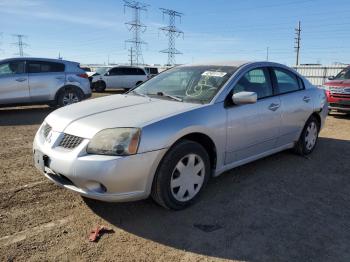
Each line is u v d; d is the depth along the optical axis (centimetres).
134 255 293
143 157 328
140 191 335
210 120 386
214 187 439
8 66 1026
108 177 315
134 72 2350
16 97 1030
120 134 327
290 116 516
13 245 301
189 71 485
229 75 441
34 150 385
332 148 646
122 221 349
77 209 371
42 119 945
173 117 357
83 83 1153
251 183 456
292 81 545
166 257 292
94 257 288
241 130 425
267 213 374
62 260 283
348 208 392
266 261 290
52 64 1103
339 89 1048
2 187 422
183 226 342
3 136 715
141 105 396
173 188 361
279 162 546
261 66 488
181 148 356
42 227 332
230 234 330
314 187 451
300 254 301
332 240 324
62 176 341
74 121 356
